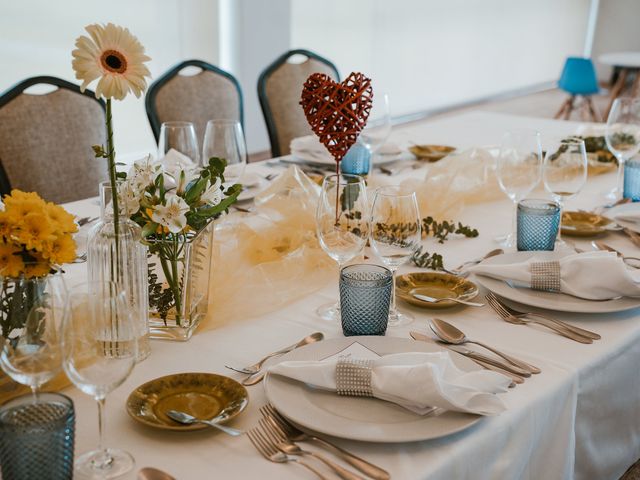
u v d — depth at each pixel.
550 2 9.53
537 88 9.89
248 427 0.96
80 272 1.44
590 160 2.47
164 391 1.00
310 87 1.45
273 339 1.22
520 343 1.22
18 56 4.19
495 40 8.66
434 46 7.64
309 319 1.30
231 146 1.83
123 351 0.82
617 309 1.30
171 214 1.13
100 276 1.11
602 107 8.66
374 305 1.18
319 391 1.01
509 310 1.34
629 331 1.28
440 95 7.99
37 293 0.89
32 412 0.79
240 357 1.15
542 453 1.11
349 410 0.97
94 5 4.47
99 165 2.53
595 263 1.35
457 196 1.91
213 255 1.40
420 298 1.33
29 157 2.35
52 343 0.86
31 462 0.74
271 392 0.99
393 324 1.27
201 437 0.93
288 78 3.12
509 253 1.53
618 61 8.45
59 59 4.39
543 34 9.62
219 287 1.35
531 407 1.03
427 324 1.28
